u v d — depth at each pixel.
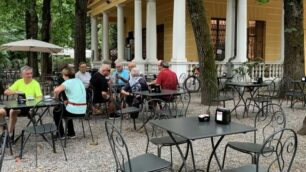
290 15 11.57
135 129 7.41
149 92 7.90
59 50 14.23
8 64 26.17
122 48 18.88
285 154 5.58
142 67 16.05
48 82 14.16
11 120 6.12
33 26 19.06
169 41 18.61
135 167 3.64
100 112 9.06
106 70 8.39
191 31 16.97
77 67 13.76
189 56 17.03
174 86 8.91
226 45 15.55
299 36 11.62
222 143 6.24
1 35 26.12
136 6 16.45
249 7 18.20
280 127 7.51
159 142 4.48
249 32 18.44
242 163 5.19
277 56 19.22
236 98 12.12
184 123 4.23
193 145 6.12
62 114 5.97
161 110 6.91
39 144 6.26
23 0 18.69
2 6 18.92
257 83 9.62
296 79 11.59
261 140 6.44
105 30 21.53
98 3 21.94
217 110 4.25
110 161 5.30
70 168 5.00
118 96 9.62
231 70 14.63
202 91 10.59
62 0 23.30
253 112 9.45
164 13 19.06
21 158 5.43
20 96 5.91
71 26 25.05
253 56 18.56
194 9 10.22
